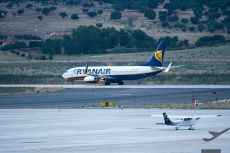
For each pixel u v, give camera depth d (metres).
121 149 191.12
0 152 189.25
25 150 192.38
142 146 196.50
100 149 191.75
